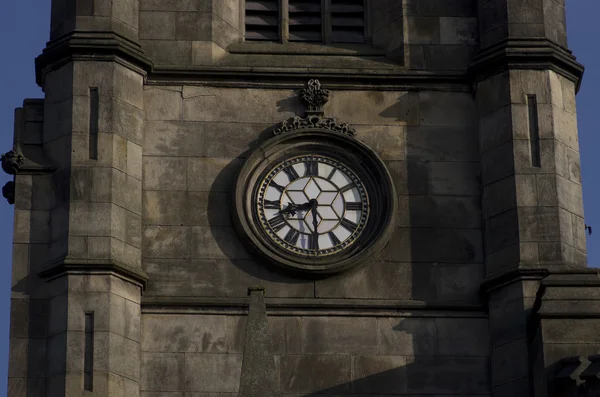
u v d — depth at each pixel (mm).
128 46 50250
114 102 49656
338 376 48094
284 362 48094
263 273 48969
